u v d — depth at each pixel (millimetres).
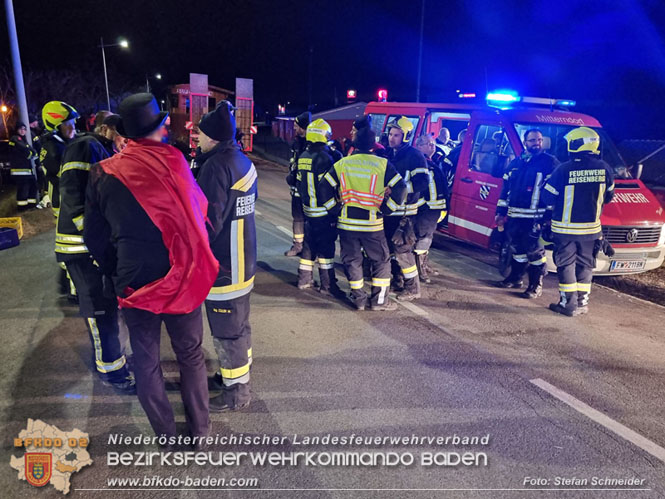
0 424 2988
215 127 2760
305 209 5117
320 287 5402
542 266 5473
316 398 3387
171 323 2547
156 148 2424
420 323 4707
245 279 2996
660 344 4484
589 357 4160
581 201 4789
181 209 2354
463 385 3629
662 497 2623
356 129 4598
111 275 2672
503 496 2592
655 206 5895
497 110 6605
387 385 3584
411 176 5035
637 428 3197
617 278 6777
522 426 3172
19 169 8875
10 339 4035
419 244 5738
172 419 2773
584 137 4758
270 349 4059
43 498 2459
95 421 3053
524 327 4734
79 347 3941
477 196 6707
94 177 2398
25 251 6469
